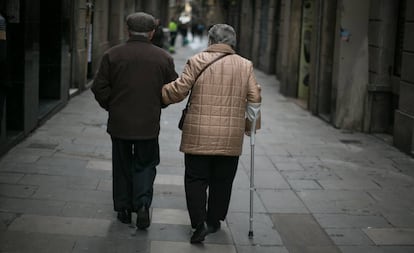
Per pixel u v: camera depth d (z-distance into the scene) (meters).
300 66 14.75
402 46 9.86
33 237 4.89
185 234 5.18
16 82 8.16
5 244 4.71
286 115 12.21
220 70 4.79
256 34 23.56
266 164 7.93
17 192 5.99
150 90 4.95
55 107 10.48
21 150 7.70
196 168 4.88
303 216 5.88
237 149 4.87
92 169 7.00
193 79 4.79
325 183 7.10
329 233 5.44
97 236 5.00
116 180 5.20
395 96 10.16
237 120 4.83
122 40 18.25
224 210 5.12
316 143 9.48
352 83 10.59
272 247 5.05
